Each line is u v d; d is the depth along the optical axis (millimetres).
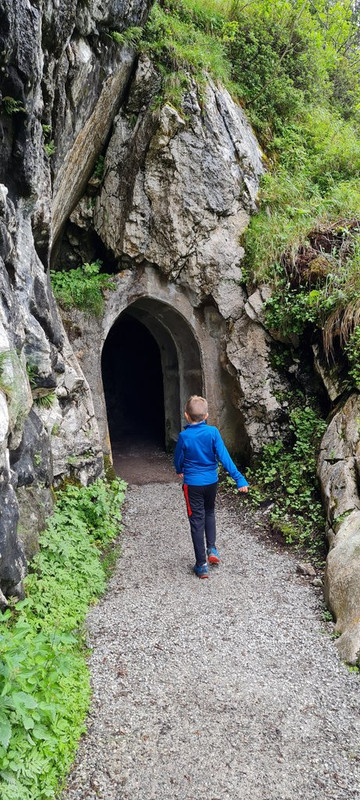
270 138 8688
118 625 3682
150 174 7078
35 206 4152
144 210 7129
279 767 2510
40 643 2715
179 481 7613
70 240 7469
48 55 3975
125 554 5016
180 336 8227
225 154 7352
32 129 3625
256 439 6801
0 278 3316
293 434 6633
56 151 4910
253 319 6883
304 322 6398
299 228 6867
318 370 6184
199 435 4488
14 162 3607
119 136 7027
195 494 4484
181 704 2916
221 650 3418
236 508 6180
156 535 5547
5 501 3053
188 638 3549
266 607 3973
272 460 6500
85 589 3947
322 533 5012
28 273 4062
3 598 2945
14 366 3131
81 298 6918
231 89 8188
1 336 3109
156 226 7188
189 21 8031
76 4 4227
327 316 5992
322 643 3490
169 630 3639
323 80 10531
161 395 12289
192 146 7125
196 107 7168
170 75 6949
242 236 7469
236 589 4273
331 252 6383
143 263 7363
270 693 3020
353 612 3547
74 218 7297
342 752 2607
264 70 8711
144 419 12719
